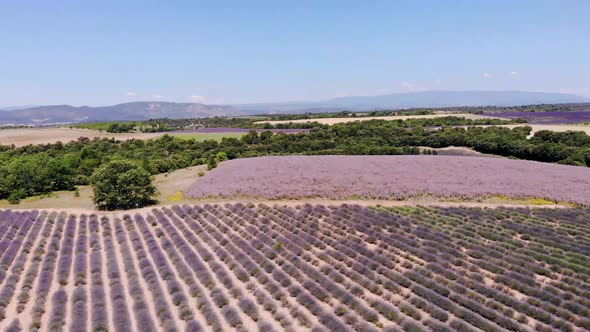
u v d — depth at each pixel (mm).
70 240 34500
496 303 22109
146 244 34156
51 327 21250
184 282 26719
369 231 33844
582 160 64312
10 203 51031
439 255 28766
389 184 47344
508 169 54000
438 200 43094
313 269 27109
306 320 21375
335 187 46969
